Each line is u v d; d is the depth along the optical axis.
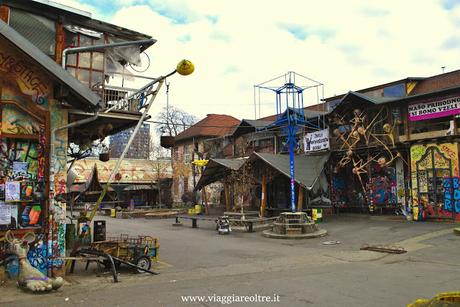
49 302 7.12
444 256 12.19
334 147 26.25
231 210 31.47
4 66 8.77
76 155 13.85
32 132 9.07
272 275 9.62
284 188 28.91
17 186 8.81
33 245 8.91
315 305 6.74
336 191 26.64
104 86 12.09
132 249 10.38
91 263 11.48
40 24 11.16
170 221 28.00
